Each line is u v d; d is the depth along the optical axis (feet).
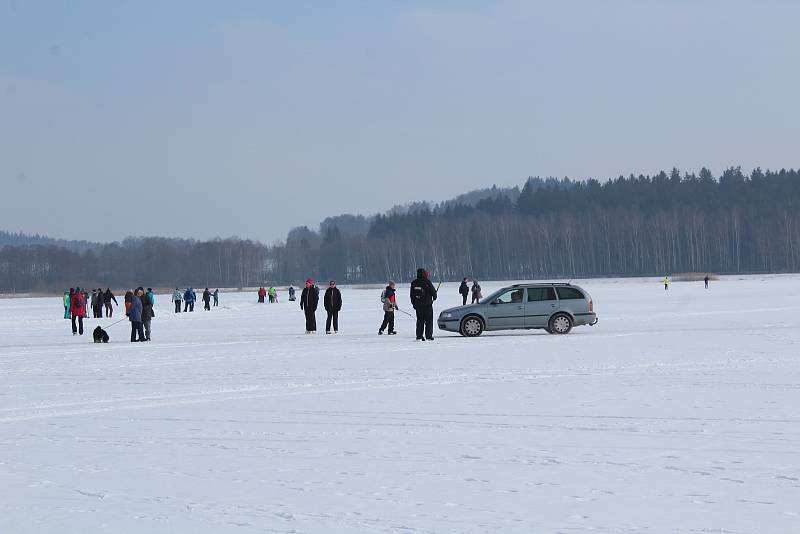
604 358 76.43
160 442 40.91
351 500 29.78
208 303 233.76
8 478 33.88
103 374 72.54
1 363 85.10
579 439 39.65
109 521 27.76
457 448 38.24
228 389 60.39
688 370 65.92
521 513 27.84
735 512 27.45
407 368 72.13
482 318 109.81
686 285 371.15
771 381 58.39
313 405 51.88
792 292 253.44
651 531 25.66
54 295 560.20
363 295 346.54
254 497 30.48
